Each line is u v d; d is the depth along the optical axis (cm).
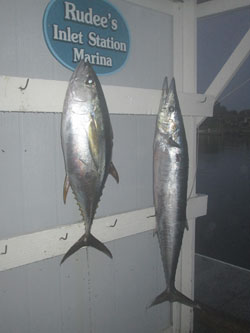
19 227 128
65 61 130
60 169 137
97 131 113
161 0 161
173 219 145
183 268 188
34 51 124
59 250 133
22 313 135
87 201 118
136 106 145
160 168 140
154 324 183
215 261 277
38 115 129
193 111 169
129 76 154
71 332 149
